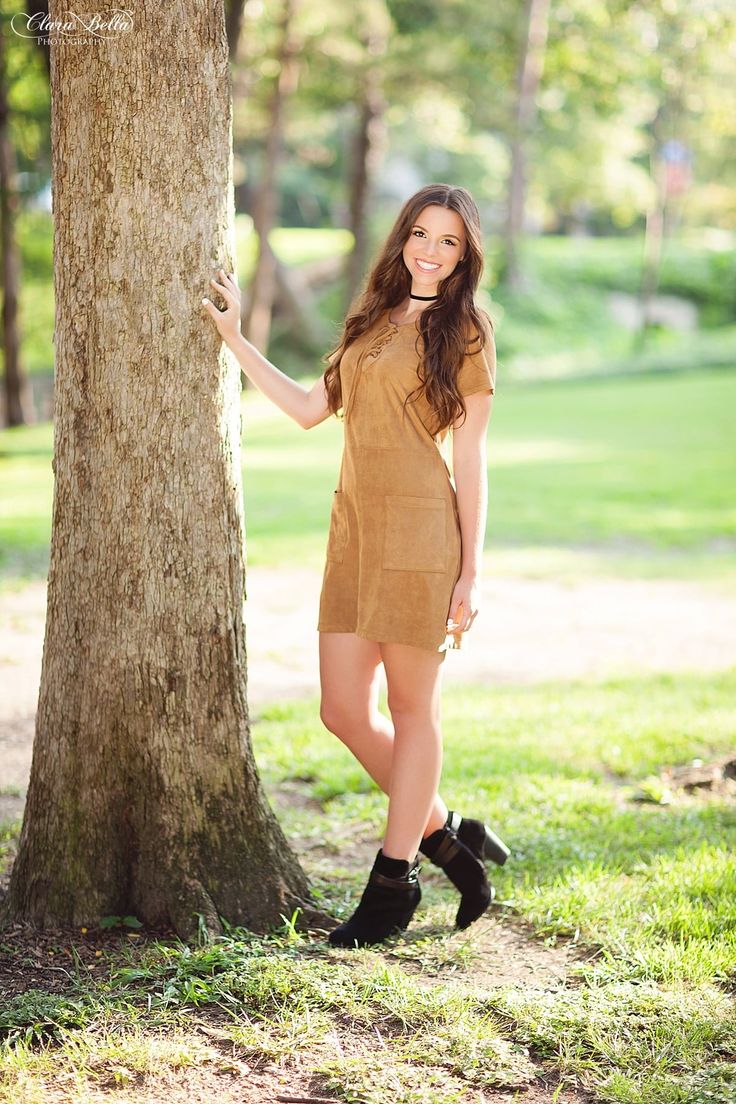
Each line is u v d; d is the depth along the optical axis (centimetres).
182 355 368
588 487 1767
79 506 375
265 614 1012
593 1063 309
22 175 2455
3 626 930
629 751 618
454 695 765
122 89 353
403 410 371
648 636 966
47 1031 318
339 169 5072
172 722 379
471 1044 315
